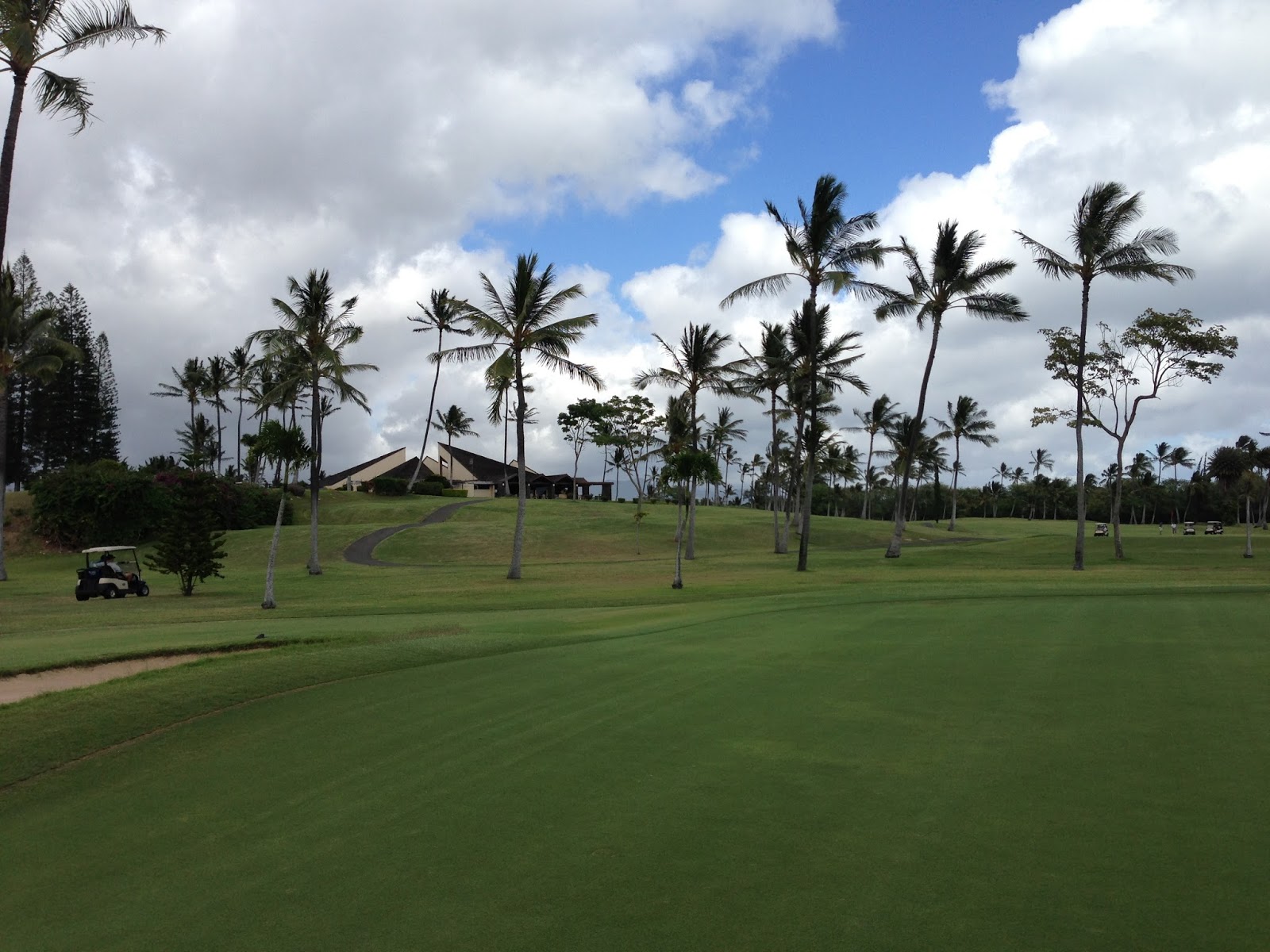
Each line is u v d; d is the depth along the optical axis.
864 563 43.25
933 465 92.69
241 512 66.44
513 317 36.72
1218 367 37.81
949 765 6.54
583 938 4.07
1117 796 5.77
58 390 76.19
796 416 55.34
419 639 13.11
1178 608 15.38
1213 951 3.78
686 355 44.25
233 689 9.40
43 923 4.52
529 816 5.72
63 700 8.89
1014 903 4.28
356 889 4.73
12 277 42.22
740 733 7.58
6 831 5.83
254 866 5.11
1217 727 7.36
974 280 38.53
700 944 3.97
